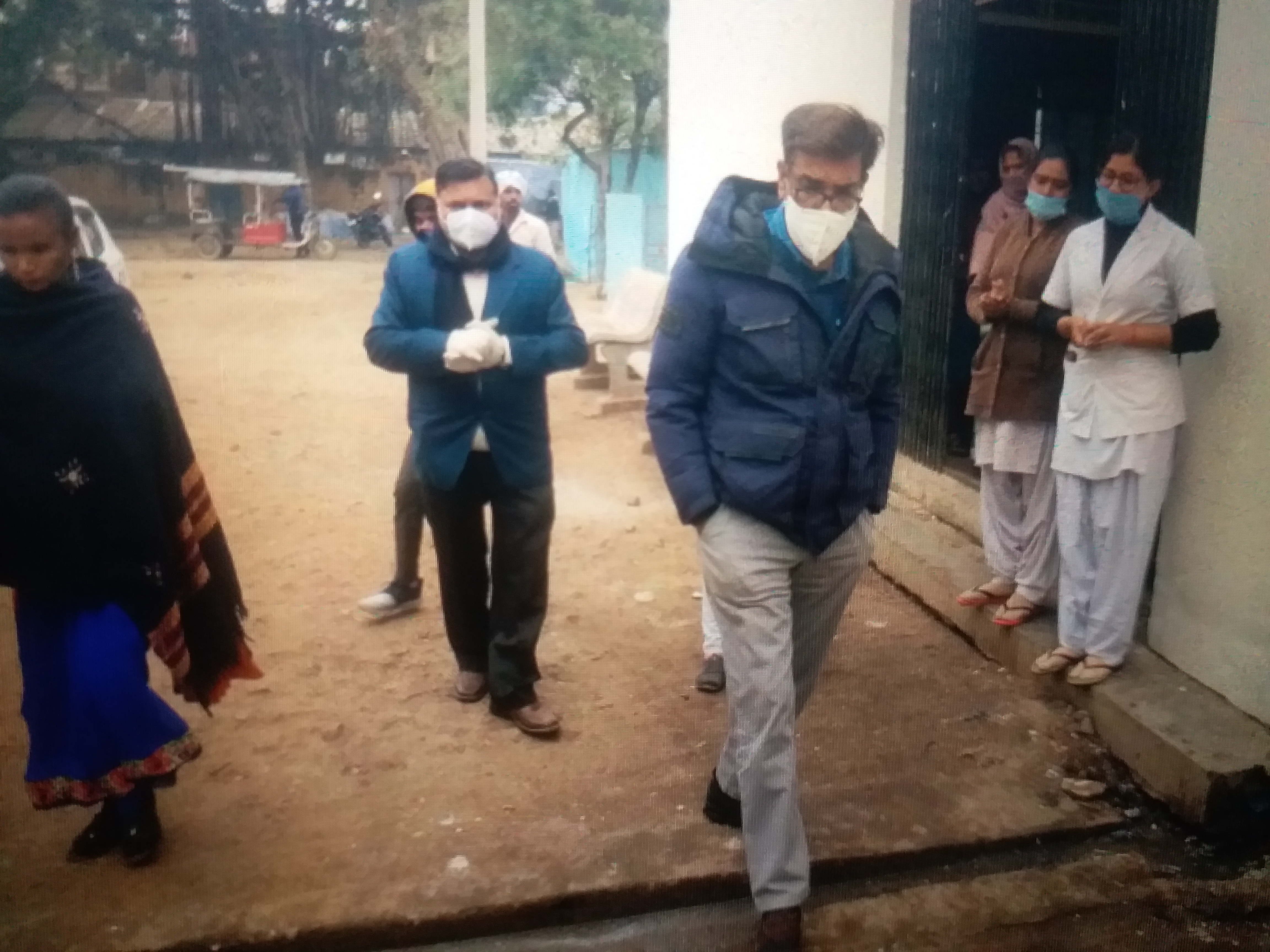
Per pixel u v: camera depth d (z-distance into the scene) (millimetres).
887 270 2768
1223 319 3541
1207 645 3736
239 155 31828
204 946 2789
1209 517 3684
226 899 2945
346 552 5594
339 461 7375
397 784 3506
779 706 2736
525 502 3617
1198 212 3752
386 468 7219
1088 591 3857
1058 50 6512
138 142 32125
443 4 22500
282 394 9586
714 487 2770
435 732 3814
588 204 23094
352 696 4066
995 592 4422
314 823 3295
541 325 3578
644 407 8656
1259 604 3516
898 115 5617
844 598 2979
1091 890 3123
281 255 26250
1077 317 3605
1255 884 3168
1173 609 3885
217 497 6527
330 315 15281
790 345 2697
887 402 2910
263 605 4891
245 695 4062
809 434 2699
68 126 31906
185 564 3012
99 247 10805
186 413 8750
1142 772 3541
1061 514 3818
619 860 3115
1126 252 3479
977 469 5859
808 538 2746
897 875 3203
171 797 3424
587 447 7672
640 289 8961
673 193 8406
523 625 3732
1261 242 3395
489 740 3762
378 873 3061
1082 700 3887
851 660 4379
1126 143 3373
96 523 2795
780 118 6676
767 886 2773
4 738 3805
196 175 27109
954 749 3729
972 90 5496
